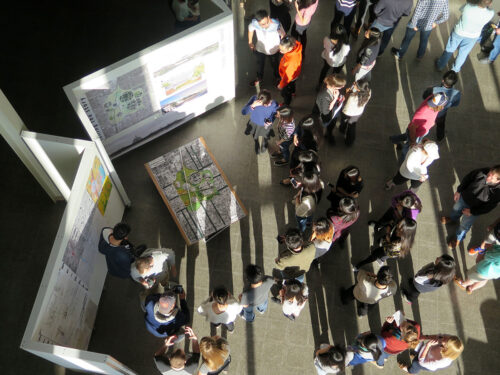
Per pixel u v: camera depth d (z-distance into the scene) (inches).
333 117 269.0
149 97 260.5
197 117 303.6
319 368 209.5
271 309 248.1
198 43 248.1
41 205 268.7
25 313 242.2
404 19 349.1
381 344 197.8
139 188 277.4
